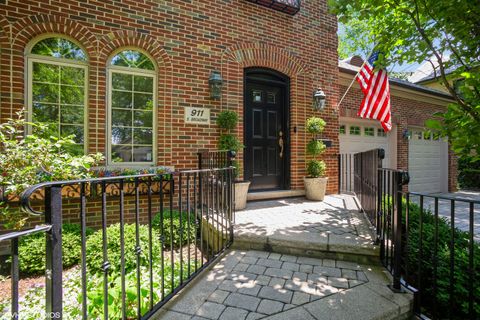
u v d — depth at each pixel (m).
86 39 3.90
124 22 4.12
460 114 2.16
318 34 5.79
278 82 5.41
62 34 3.81
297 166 5.45
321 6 5.85
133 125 4.30
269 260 2.68
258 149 5.29
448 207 6.87
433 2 2.44
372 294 2.03
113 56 4.16
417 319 1.97
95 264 2.71
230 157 3.53
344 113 6.65
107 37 4.02
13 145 2.68
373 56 4.83
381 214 2.67
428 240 2.56
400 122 7.99
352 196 5.51
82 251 1.36
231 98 4.87
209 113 4.68
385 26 3.22
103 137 4.02
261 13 5.16
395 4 2.71
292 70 5.45
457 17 2.45
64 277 2.58
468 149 2.15
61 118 3.89
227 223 3.15
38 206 3.50
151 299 1.80
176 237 3.57
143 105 4.36
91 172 3.60
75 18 3.84
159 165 4.32
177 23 4.46
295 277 2.31
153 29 4.30
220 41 4.79
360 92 6.92
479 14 2.34
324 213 4.05
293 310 1.83
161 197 1.95
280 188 5.51
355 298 1.97
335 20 6.02
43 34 3.73
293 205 4.65
